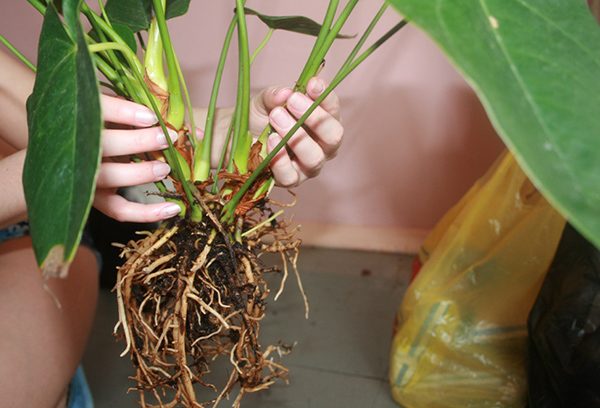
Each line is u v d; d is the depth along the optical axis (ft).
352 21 2.84
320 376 2.34
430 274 2.15
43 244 0.64
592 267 1.63
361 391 2.24
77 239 0.58
